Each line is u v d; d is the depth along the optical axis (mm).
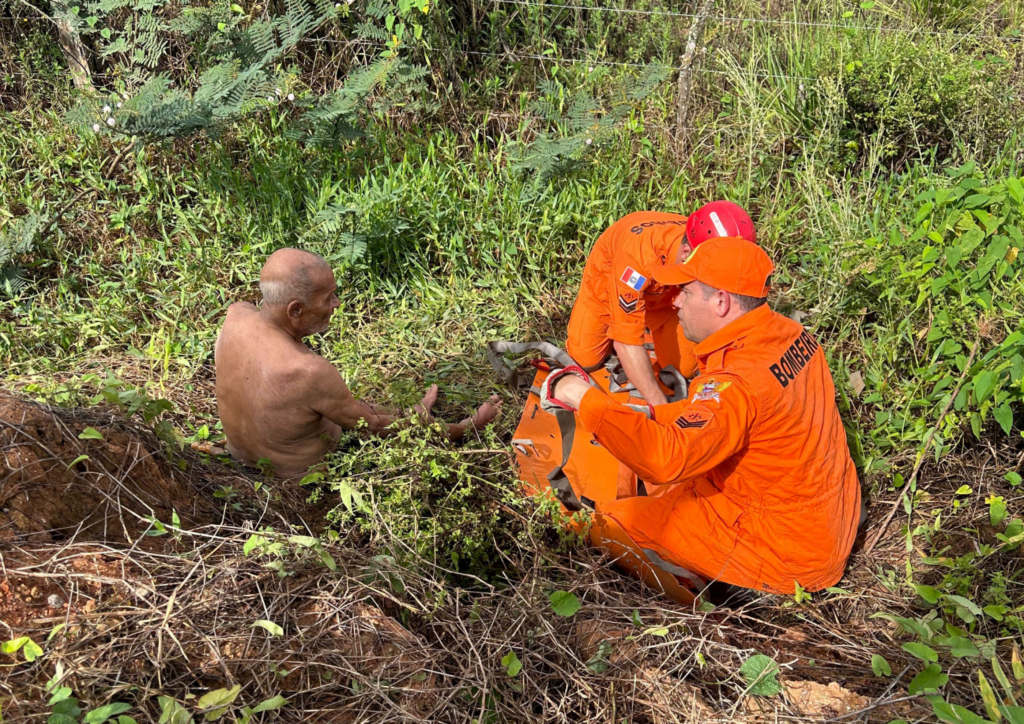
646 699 2332
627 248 3252
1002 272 3424
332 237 4555
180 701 1978
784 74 6000
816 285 4410
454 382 4051
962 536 3092
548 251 4758
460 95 5762
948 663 2492
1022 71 5867
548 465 3311
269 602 2309
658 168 5320
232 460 3248
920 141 5430
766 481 2602
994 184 3924
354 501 2850
